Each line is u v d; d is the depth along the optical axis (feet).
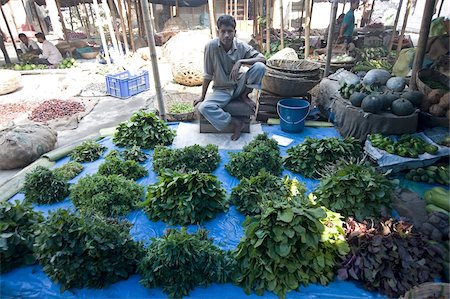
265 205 9.44
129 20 39.55
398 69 23.21
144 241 10.27
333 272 8.91
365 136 15.16
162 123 16.81
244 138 16.89
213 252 8.99
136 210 11.71
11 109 23.80
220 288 8.66
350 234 9.25
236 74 15.61
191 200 10.85
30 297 8.65
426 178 12.89
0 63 38.50
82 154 15.26
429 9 16.61
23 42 38.96
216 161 14.28
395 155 13.32
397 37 33.91
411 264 8.48
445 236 9.27
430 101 15.38
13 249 9.23
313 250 8.69
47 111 22.76
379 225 9.43
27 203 10.48
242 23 51.16
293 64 20.81
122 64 34.68
